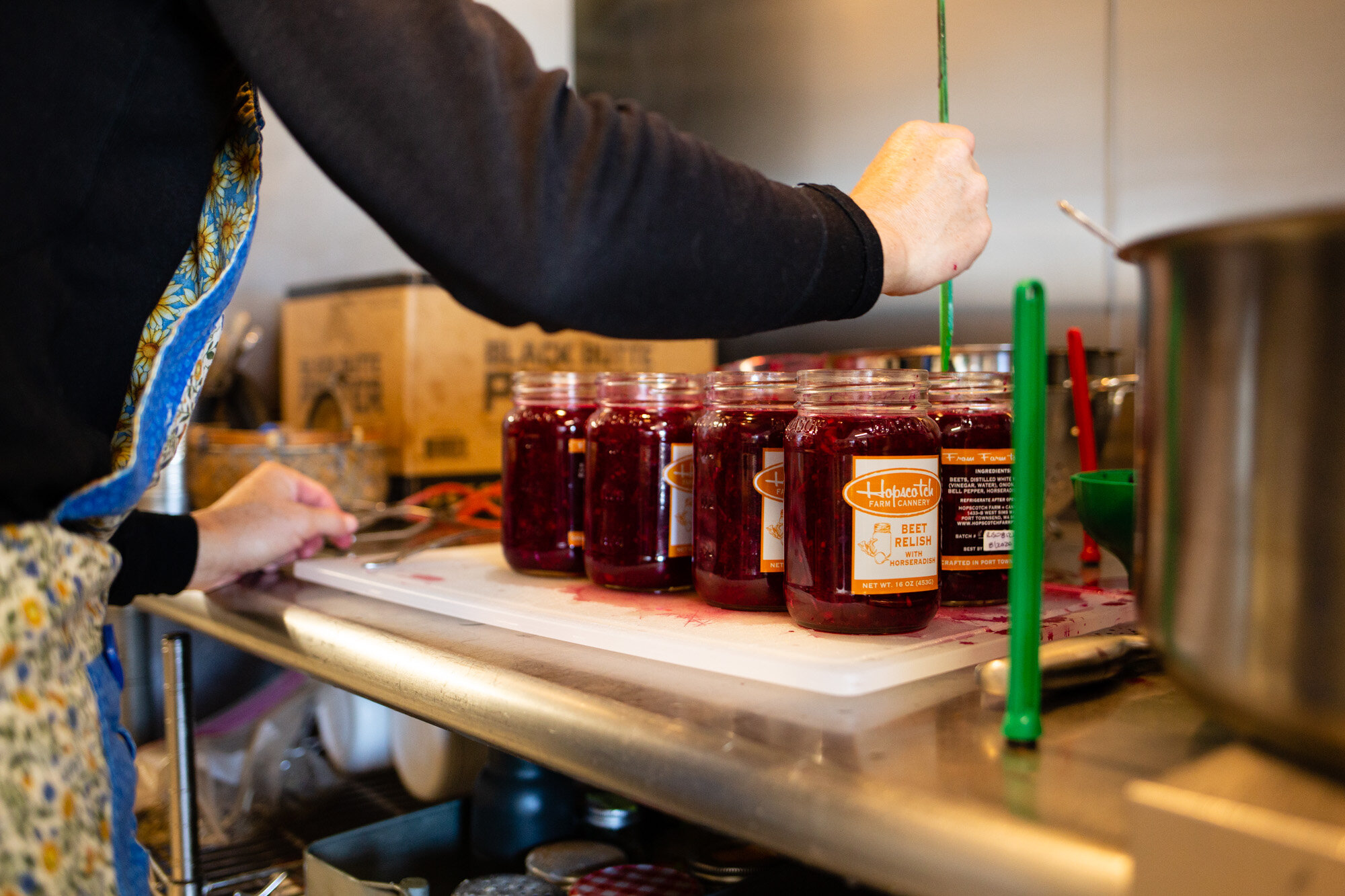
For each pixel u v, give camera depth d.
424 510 1.57
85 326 0.59
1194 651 0.41
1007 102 1.88
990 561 0.84
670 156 0.58
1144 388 0.46
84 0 0.54
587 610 0.82
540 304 0.54
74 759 0.53
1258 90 1.54
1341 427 0.35
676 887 0.82
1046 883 0.38
